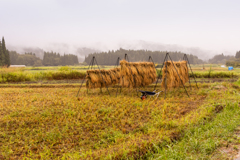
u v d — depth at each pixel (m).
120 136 6.07
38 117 7.66
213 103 8.22
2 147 5.66
